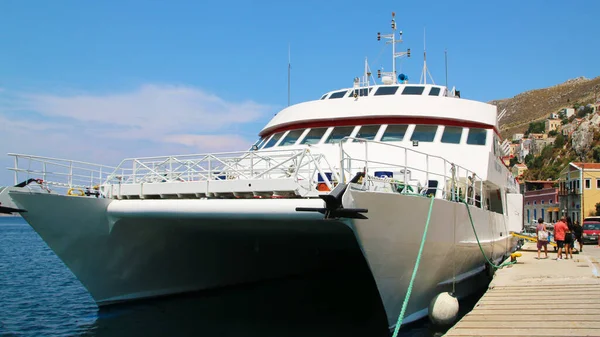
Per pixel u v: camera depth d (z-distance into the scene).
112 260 10.36
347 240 11.81
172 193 8.86
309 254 15.48
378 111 11.66
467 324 7.18
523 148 141.88
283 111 13.11
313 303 12.21
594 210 58.75
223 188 8.30
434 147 11.20
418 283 8.87
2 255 30.12
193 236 11.34
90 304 13.05
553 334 6.60
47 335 9.58
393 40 16.00
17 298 14.05
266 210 7.69
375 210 7.27
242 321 10.27
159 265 11.20
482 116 12.18
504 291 9.28
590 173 59.84
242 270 13.61
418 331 8.70
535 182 78.31
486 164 11.32
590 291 9.05
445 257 9.38
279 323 10.15
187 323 9.99
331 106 12.10
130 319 10.23
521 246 20.81
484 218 11.75
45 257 29.00
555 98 193.75
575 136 103.38
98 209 9.48
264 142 13.27
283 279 15.62
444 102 11.95
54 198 9.12
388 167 10.67
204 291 12.56
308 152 7.98
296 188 7.67
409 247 8.18
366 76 14.90
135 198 9.59
